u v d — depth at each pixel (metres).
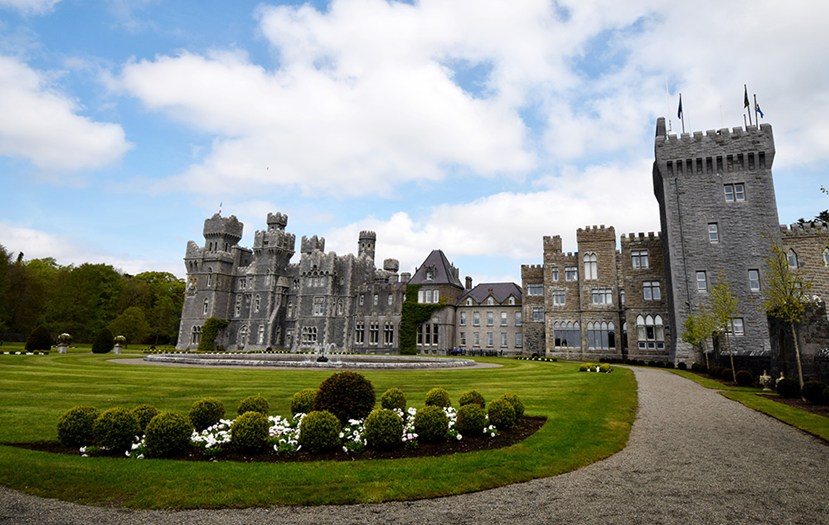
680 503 7.97
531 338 64.06
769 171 43.66
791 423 14.63
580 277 58.78
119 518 7.19
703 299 43.69
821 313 22.41
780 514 7.49
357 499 8.05
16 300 71.12
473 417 12.29
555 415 15.36
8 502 7.68
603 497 8.28
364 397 12.97
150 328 86.94
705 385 25.58
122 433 10.38
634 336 53.91
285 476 8.91
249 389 20.61
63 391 19.22
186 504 7.68
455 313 71.69
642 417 15.85
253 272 83.62
